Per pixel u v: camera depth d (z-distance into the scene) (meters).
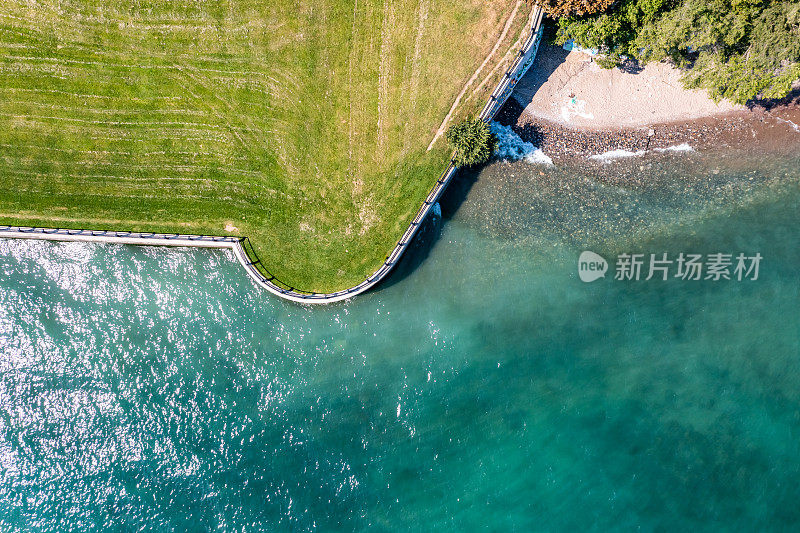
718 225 40.91
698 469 39.59
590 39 37.19
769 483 39.03
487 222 41.41
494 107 39.88
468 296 41.44
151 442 41.06
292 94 40.75
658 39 36.25
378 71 40.12
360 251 41.09
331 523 40.28
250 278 41.62
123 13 40.53
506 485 40.16
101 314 41.78
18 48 40.81
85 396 41.38
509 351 41.16
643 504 39.41
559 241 41.28
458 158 39.44
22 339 41.78
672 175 40.94
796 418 39.59
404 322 41.34
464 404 40.91
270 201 41.38
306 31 40.28
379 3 39.62
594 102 40.72
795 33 34.03
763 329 40.28
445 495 40.31
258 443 40.91
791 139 40.53
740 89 36.31
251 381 41.28
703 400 40.12
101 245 41.94
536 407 40.72
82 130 41.22
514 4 38.72
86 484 40.78
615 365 40.78
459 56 39.47
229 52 40.69
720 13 34.62
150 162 41.44
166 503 40.56
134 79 40.94
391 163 40.62
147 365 41.44
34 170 41.56
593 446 40.22
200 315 41.62
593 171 40.97
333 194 41.09
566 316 41.16
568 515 39.59
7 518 40.53
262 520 40.31
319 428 40.97
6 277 42.00
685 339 40.62
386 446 40.75
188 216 41.59
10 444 41.16
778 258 40.59
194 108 41.09
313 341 41.31
